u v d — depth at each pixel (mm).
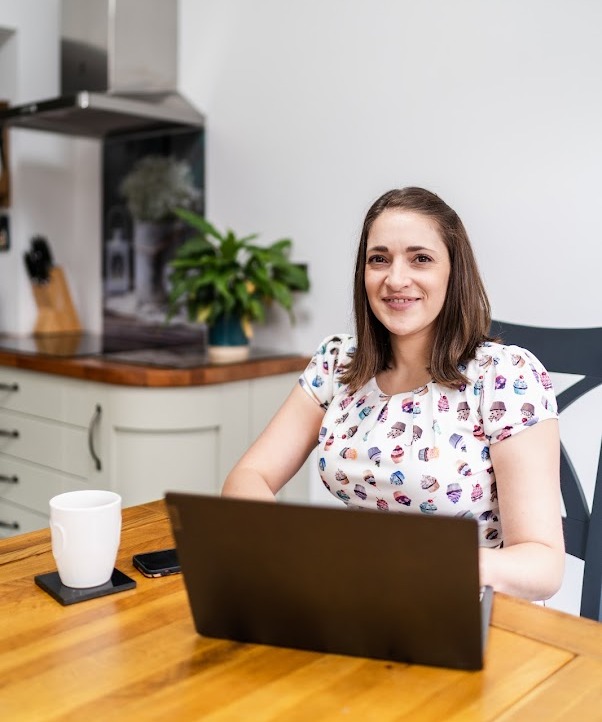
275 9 2877
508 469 1211
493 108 2320
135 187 3430
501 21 2287
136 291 3451
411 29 2498
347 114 2695
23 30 3479
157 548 1163
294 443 1507
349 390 1416
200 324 3195
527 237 2271
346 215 2729
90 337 3609
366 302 1386
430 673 802
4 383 3053
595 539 1322
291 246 2902
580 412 2143
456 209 2428
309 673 801
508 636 882
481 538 1282
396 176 2576
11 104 3523
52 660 826
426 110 2479
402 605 792
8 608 956
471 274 1315
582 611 1332
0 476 3100
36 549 1167
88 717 718
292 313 2871
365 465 1330
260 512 790
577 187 2160
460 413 1283
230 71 3055
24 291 3678
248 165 3018
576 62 2143
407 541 755
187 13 3195
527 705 742
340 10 2686
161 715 722
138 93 3094
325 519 772
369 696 757
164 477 2607
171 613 941
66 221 3787
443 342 1310
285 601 829
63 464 2830
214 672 802
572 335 1448
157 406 2557
